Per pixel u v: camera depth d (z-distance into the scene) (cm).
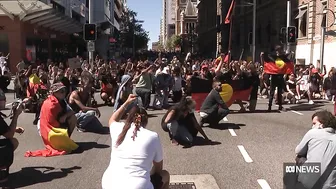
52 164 793
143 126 423
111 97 1744
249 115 1416
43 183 675
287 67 1503
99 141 1002
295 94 1880
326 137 473
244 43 6197
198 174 715
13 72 3328
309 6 3459
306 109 1595
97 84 2311
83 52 5494
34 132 1124
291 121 1283
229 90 1438
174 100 1794
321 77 2055
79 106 1121
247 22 6041
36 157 848
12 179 699
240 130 1125
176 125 939
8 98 1970
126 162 394
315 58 3316
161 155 414
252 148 912
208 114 1142
